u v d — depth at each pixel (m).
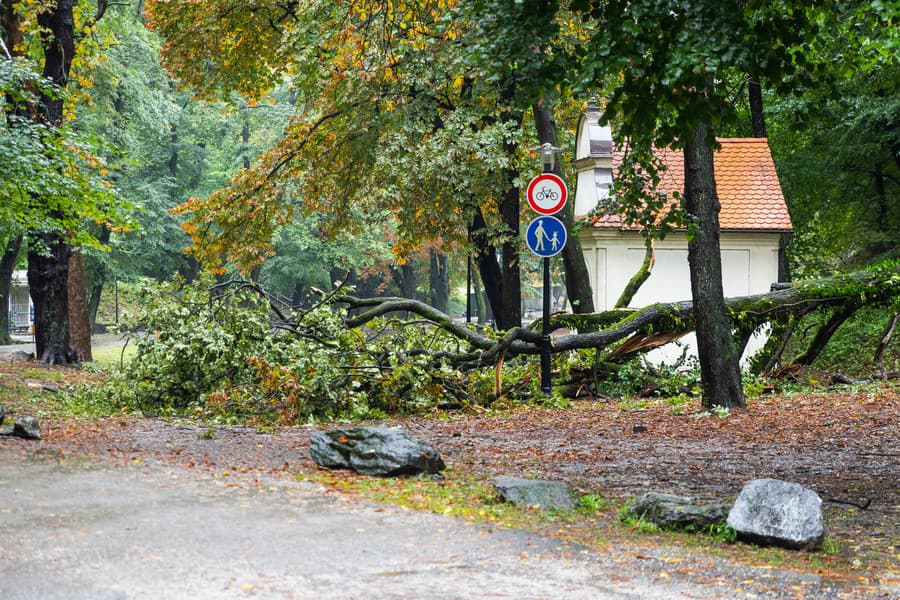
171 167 59.06
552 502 7.85
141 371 15.83
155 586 4.98
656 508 7.18
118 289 70.31
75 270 28.94
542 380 17.22
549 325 18.27
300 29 22.25
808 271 34.28
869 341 27.81
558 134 28.95
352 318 18.34
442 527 6.71
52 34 26.61
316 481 8.53
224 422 14.28
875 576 5.77
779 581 5.55
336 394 15.17
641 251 25.31
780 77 8.95
